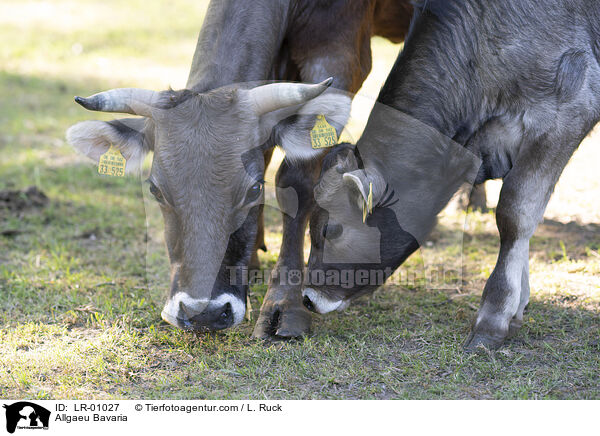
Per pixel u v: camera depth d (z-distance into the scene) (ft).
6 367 12.99
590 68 13.65
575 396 11.84
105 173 13.32
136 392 12.30
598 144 25.64
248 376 12.73
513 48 13.57
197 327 12.47
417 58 13.96
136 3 54.13
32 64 38.32
